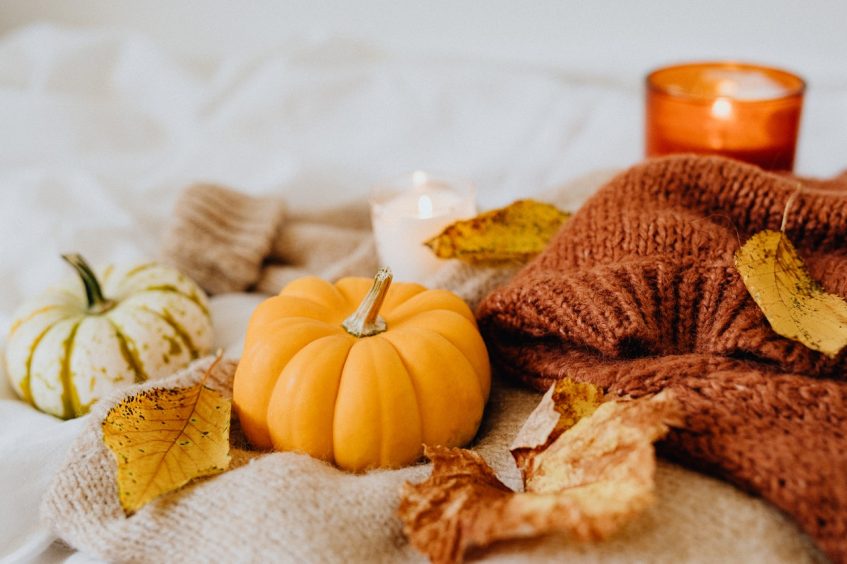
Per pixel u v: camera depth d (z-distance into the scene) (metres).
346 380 0.37
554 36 0.68
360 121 0.66
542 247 0.45
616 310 0.37
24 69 0.69
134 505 0.34
